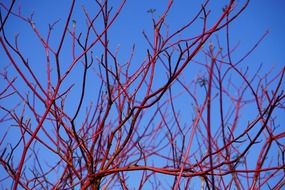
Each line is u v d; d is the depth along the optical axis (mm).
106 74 2863
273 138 2705
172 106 3131
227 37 2898
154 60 2863
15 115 3016
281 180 2922
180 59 2496
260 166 2824
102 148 3186
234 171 2496
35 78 2691
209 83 2229
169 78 2568
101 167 2852
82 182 2971
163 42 2812
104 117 2977
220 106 2617
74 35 2850
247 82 2783
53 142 3055
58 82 2580
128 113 3045
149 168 2646
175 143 3307
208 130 2375
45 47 2957
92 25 2729
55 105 2906
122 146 2855
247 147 2418
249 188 2883
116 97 2945
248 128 2459
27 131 2965
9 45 2592
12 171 2904
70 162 2992
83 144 2879
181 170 2520
